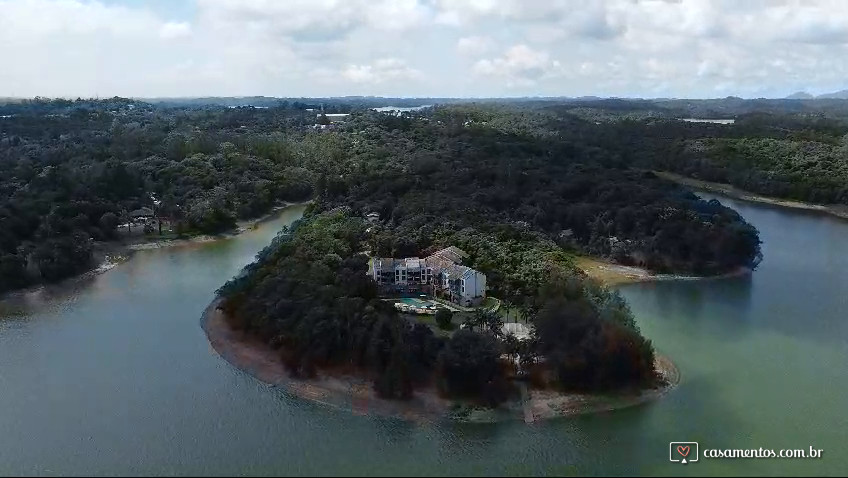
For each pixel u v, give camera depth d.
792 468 91.50
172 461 94.06
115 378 118.88
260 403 109.94
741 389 113.19
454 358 108.12
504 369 112.88
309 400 110.56
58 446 97.25
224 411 107.31
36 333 140.38
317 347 118.62
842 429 101.31
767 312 150.38
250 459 94.56
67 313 152.88
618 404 107.69
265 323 129.12
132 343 134.62
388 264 146.75
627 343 113.75
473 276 138.25
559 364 111.12
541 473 91.12
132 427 102.50
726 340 133.75
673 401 109.12
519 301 138.25
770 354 127.25
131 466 92.94
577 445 97.19
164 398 111.56
